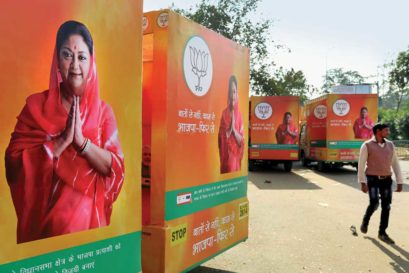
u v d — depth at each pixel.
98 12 2.62
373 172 6.67
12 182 2.14
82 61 2.51
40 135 2.27
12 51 2.10
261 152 17.75
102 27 2.65
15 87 2.12
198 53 4.15
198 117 4.17
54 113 2.35
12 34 2.10
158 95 3.72
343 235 7.04
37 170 2.27
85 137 2.56
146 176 3.86
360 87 27.20
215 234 4.55
